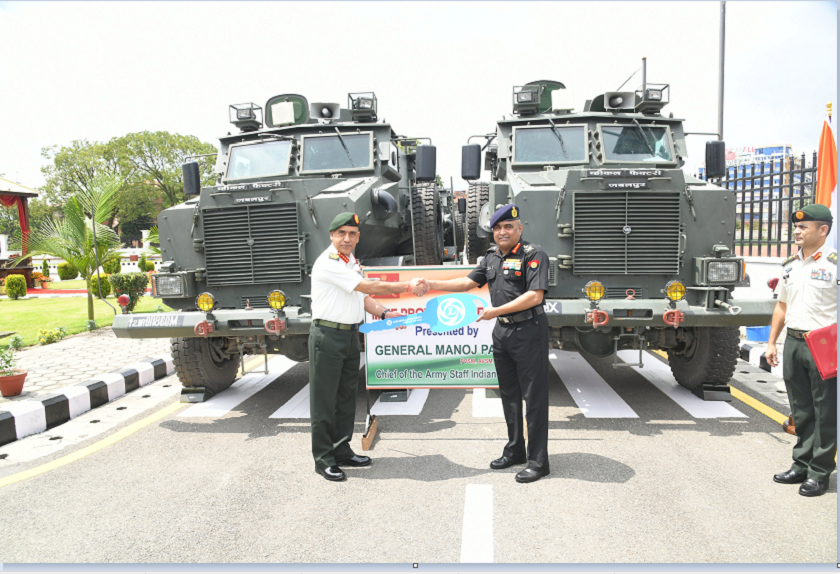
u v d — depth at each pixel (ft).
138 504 12.84
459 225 34.17
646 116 23.59
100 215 39.14
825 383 12.05
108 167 171.01
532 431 13.41
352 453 14.78
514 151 23.63
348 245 14.16
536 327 13.30
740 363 24.62
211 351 21.42
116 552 10.74
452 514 11.86
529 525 11.27
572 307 17.38
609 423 17.34
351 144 24.50
